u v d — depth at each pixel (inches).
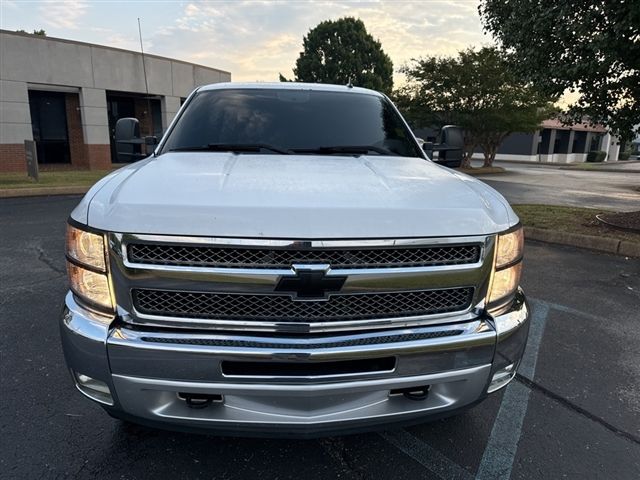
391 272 70.3
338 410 72.7
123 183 79.3
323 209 69.6
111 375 70.1
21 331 141.9
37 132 742.5
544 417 105.0
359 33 1435.8
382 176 91.0
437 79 866.8
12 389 110.9
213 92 135.9
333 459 89.9
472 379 76.5
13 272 198.7
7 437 93.9
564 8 263.1
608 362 130.6
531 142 1531.7
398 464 89.0
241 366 69.5
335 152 117.6
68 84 679.7
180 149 115.4
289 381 69.3
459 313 75.6
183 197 71.5
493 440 96.7
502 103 844.0
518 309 82.0
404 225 70.8
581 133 1788.9
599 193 561.0
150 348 67.8
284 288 68.2
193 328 69.6
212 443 93.6
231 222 67.1
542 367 127.4
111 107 802.8
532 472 87.7
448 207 75.3
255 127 122.6
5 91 622.8
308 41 1460.4
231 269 67.6
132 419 74.2
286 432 72.4
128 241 67.8
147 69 763.4
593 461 91.0
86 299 72.0
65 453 89.7
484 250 74.8
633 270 220.5
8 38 618.5
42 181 512.7
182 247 67.6
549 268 223.3
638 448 95.3
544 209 361.7
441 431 99.4
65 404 105.3
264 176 84.7
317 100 135.3
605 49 253.6
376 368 72.4
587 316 163.2
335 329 70.7
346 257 69.1
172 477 84.1
